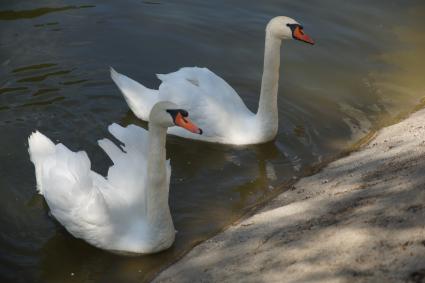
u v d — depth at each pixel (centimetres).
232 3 1494
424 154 959
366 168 994
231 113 1134
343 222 814
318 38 1399
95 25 1391
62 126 1134
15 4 1434
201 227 938
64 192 887
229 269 797
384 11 1504
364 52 1367
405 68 1327
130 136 968
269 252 806
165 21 1420
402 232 741
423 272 671
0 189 995
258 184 1036
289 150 1121
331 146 1123
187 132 1139
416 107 1212
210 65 1309
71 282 848
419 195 807
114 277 854
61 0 1461
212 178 1050
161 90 1140
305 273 734
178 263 855
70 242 907
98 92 1224
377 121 1182
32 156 966
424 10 1516
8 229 923
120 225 884
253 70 1305
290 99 1238
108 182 912
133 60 1306
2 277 845
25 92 1199
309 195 962
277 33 1080
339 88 1269
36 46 1316
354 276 700
